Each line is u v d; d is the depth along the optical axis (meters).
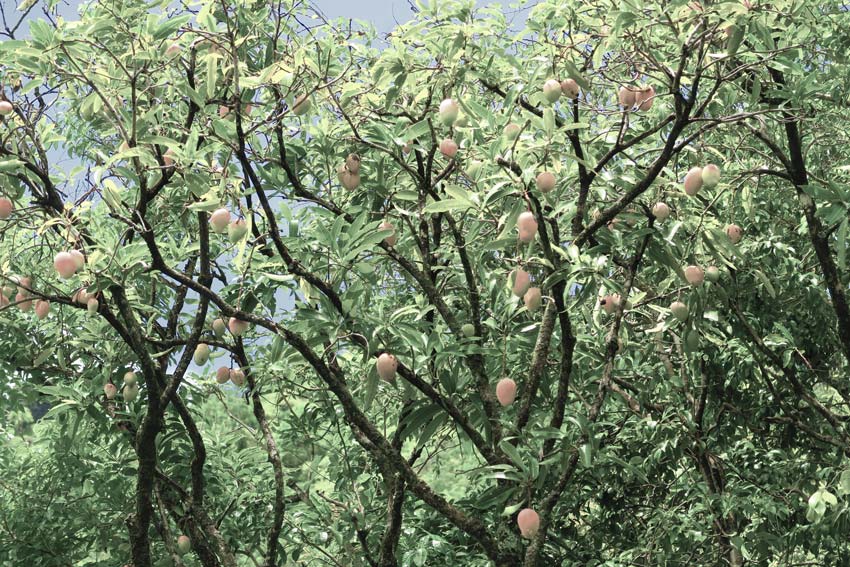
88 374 4.40
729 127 4.52
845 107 4.80
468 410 3.88
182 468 4.61
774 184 4.94
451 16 3.68
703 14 3.04
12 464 5.46
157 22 3.08
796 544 4.62
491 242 3.28
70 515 4.91
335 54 3.66
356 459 4.93
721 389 5.10
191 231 4.45
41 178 3.22
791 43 3.73
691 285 3.68
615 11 3.16
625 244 3.74
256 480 4.98
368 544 4.43
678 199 3.93
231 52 3.11
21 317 4.76
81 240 3.23
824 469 4.52
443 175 3.77
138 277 4.33
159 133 3.42
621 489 5.08
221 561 4.12
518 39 3.62
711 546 4.86
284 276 3.44
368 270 3.48
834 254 4.96
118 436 4.72
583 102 3.55
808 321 5.03
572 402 4.76
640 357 4.91
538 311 4.14
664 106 4.32
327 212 3.79
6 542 4.89
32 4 3.21
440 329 3.68
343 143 3.92
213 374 4.74
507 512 3.17
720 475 5.11
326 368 3.50
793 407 5.16
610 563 4.31
